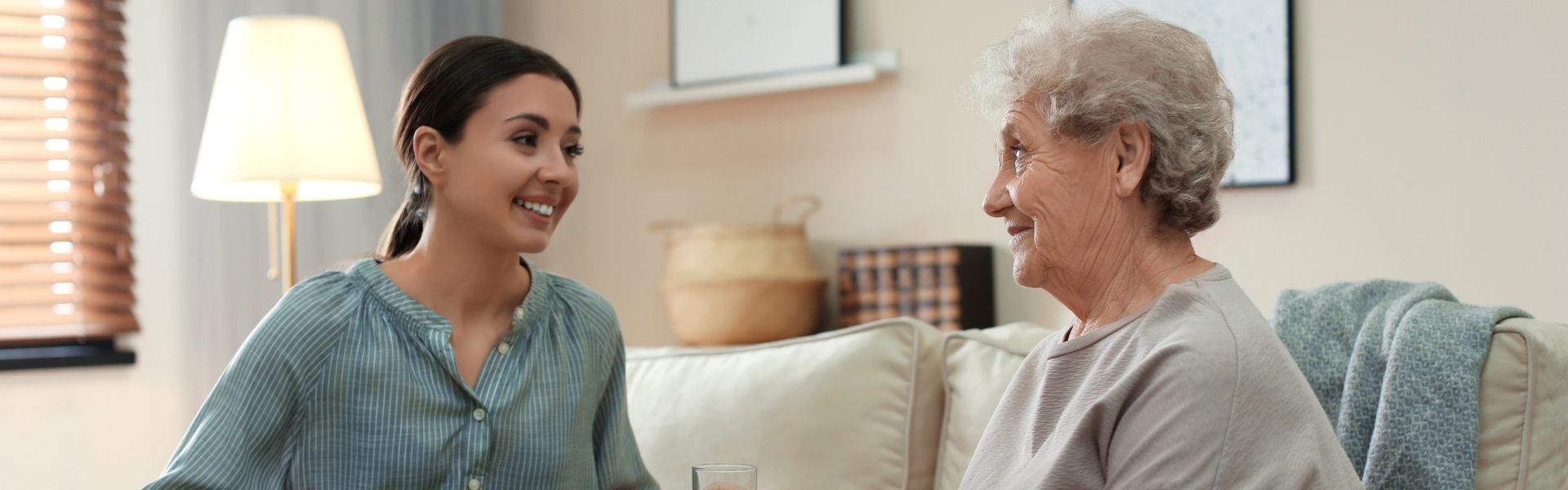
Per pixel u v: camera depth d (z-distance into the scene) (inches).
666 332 145.2
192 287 125.6
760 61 136.5
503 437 51.2
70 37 124.0
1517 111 98.4
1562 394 50.4
